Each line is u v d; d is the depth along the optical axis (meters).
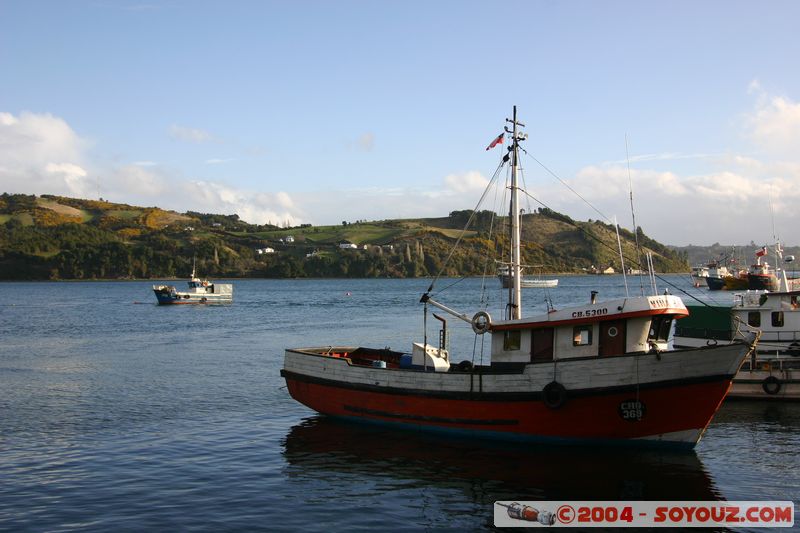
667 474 23.70
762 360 35.91
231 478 23.70
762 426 30.59
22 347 64.38
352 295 184.75
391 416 29.86
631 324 26.34
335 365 31.70
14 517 19.83
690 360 24.44
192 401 37.41
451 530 19.12
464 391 27.73
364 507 20.84
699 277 193.75
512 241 30.33
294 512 20.39
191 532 18.80
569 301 139.25
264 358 55.88
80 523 19.41
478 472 24.08
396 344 66.25
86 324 92.62
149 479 23.56
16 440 28.81
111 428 31.03
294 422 32.22
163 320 100.00
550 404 25.94
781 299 38.09
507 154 30.55
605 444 26.16
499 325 28.80
